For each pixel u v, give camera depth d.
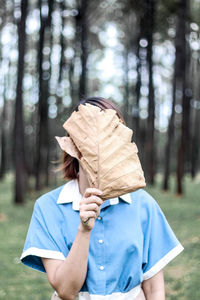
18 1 16.70
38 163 19.48
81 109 1.68
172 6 19.91
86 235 1.58
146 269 1.81
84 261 1.59
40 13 18.34
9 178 42.06
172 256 1.82
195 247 8.37
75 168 1.89
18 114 16.56
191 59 32.59
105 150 1.60
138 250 1.74
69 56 25.39
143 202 1.86
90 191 1.55
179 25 19.69
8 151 47.81
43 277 6.83
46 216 1.79
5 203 17.62
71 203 1.80
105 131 1.63
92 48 33.75
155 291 1.81
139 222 1.80
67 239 1.75
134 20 29.16
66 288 1.61
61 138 1.72
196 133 34.31
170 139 23.33
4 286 6.23
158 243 1.83
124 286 1.72
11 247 9.26
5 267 7.42
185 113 19.48
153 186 25.59
